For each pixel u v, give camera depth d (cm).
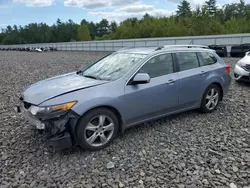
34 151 385
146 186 300
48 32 11456
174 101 469
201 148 389
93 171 331
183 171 329
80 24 11369
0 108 610
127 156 368
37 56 3159
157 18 7712
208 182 307
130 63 439
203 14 6166
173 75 465
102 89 383
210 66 538
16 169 339
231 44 2283
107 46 4088
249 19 6575
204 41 2648
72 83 409
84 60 2114
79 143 369
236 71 830
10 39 11619
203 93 521
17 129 469
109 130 394
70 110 351
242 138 423
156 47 497
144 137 428
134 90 408
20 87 879
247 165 341
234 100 642
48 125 352
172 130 457
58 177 319
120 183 306
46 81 448
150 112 438
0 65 1761
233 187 297
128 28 7806
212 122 495
